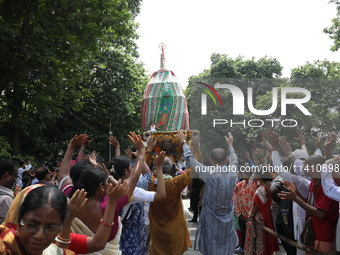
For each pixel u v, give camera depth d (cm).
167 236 575
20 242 201
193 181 1084
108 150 2980
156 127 1502
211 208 565
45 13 1324
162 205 568
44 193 205
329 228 461
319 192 463
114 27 1534
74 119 2880
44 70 1389
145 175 541
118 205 339
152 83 1553
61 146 2609
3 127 2152
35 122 2175
